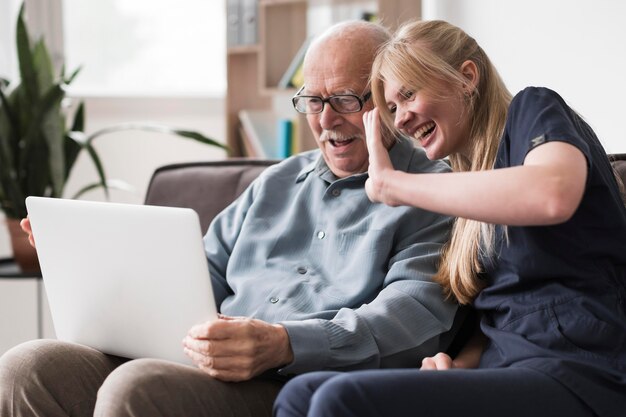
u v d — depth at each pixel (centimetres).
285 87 381
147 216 156
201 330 153
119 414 147
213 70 465
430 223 188
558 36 307
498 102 169
